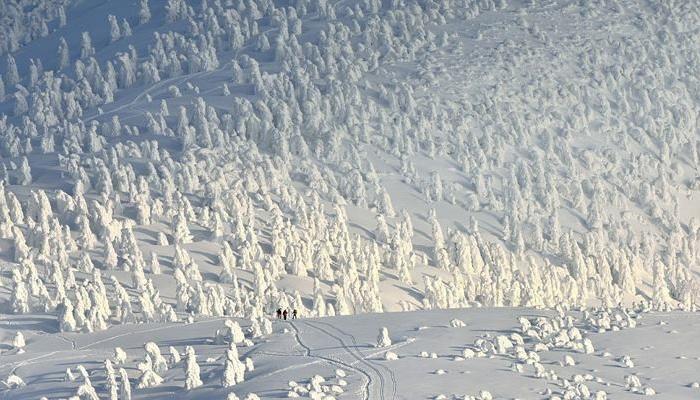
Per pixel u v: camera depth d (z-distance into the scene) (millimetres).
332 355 127312
